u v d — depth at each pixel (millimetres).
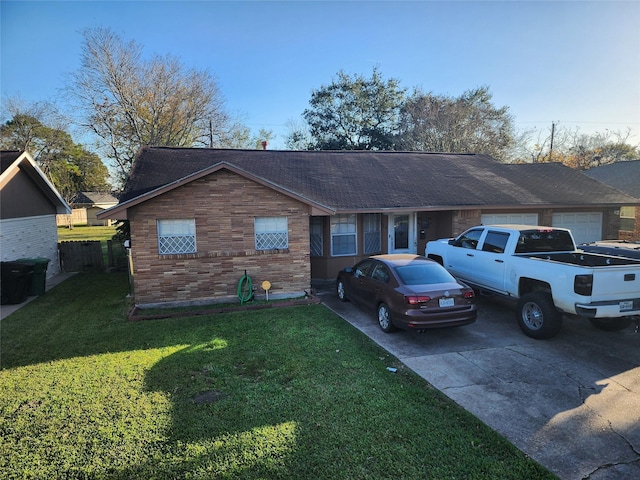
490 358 6023
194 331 7375
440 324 6516
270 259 9758
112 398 4793
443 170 15570
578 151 39000
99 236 31750
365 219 12805
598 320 7375
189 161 13586
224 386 5074
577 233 14234
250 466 3504
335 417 4297
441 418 4270
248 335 7105
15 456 3707
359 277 8484
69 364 5895
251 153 15484
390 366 5742
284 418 4281
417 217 13414
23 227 12242
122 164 28656
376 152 17453
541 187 14469
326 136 35562
